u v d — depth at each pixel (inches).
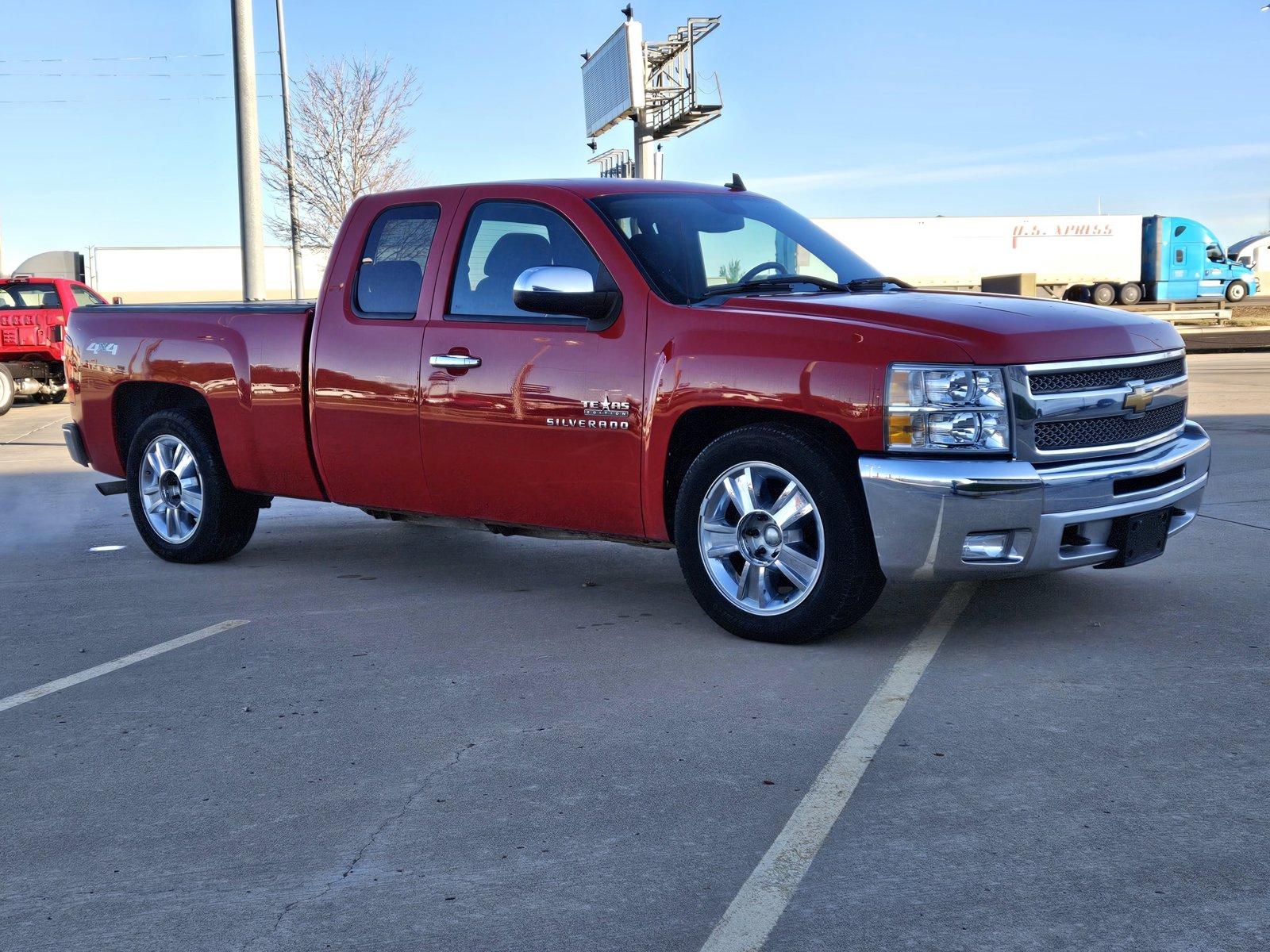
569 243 204.1
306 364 235.5
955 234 2042.3
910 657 179.3
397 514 236.4
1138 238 2069.4
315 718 160.7
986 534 170.7
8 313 726.5
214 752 149.3
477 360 208.8
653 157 1134.4
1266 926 101.2
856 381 173.6
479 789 135.4
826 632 183.5
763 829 122.8
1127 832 119.3
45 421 661.3
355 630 205.3
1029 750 141.6
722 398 183.2
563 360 199.6
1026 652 179.9
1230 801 125.7
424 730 154.9
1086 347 179.0
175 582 247.8
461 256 215.9
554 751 146.0
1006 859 114.3
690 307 190.9
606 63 1192.8
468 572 251.0
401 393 219.1
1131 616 197.8
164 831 126.9
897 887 109.7
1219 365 832.3
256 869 117.3
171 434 260.5
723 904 107.8
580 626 204.1
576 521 203.8
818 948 100.0
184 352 254.2
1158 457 187.0
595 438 196.9
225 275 2225.6
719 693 165.6
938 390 170.1
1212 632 187.5
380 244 228.1
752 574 188.4
